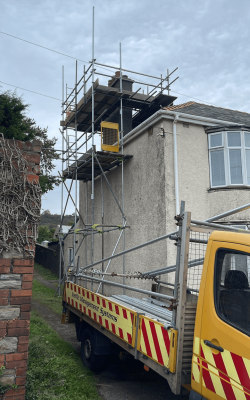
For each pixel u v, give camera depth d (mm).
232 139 9906
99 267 13008
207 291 2973
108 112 13336
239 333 2557
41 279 17094
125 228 11320
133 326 3867
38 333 6898
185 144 9781
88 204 15000
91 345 5320
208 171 10008
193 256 4016
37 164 3676
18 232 3447
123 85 13789
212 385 2707
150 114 14188
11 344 3328
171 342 3051
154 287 5348
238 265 2760
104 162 11680
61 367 5199
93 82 11047
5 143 3535
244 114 12320
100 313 4887
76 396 4281
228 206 9516
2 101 13570
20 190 3508
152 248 9641
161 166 9523
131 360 4926
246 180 9664
